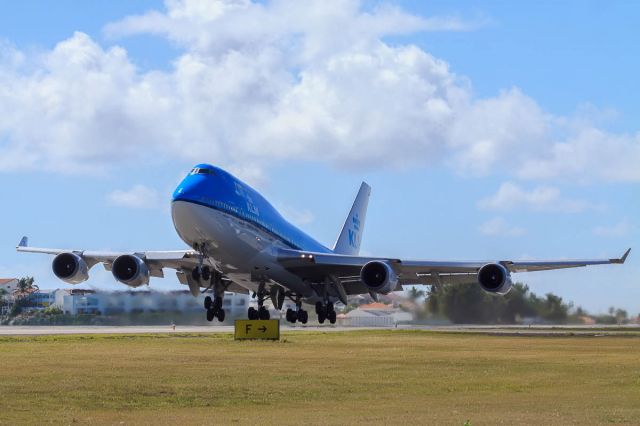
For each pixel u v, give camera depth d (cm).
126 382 8625
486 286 16675
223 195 14575
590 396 7894
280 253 16462
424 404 7388
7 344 14562
